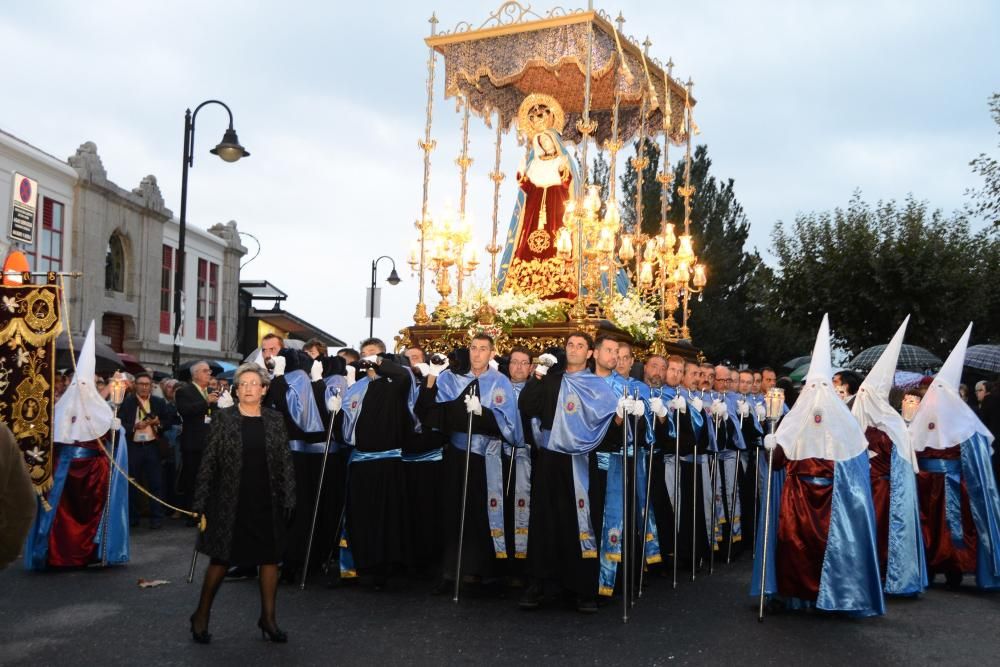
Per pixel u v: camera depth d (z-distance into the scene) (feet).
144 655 19.44
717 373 36.65
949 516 28.76
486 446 26.21
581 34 40.63
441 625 22.39
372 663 19.01
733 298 114.73
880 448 26.76
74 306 76.38
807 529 23.54
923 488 29.19
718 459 34.91
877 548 24.86
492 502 26.03
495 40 42.57
